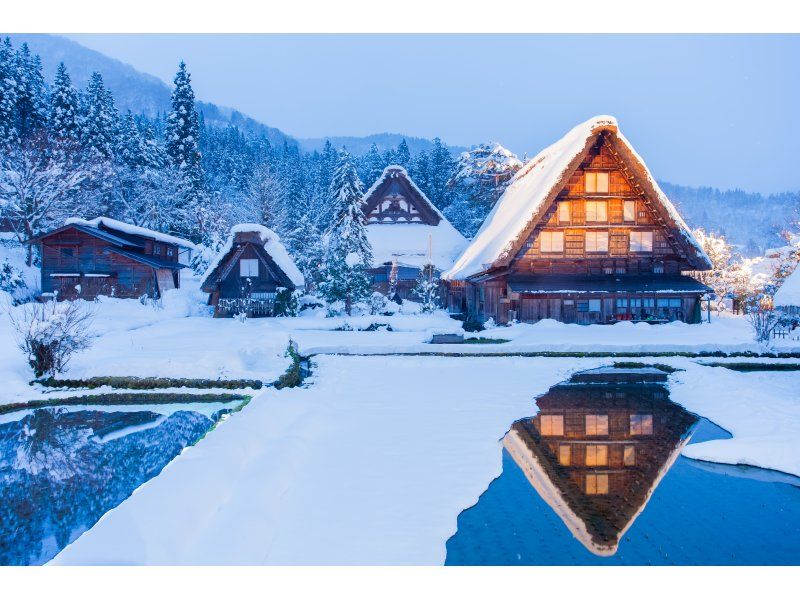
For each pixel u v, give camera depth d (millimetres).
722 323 27656
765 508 7508
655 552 6242
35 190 38812
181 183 51938
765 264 47906
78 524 7125
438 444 9609
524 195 31578
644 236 27250
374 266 41281
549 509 7270
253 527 5898
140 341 20656
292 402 11781
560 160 26797
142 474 9008
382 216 47875
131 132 59688
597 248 27172
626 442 10383
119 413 13109
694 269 27250
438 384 14883
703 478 8602
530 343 20516
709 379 15375
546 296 26547
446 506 7109
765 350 19719
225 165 92000
